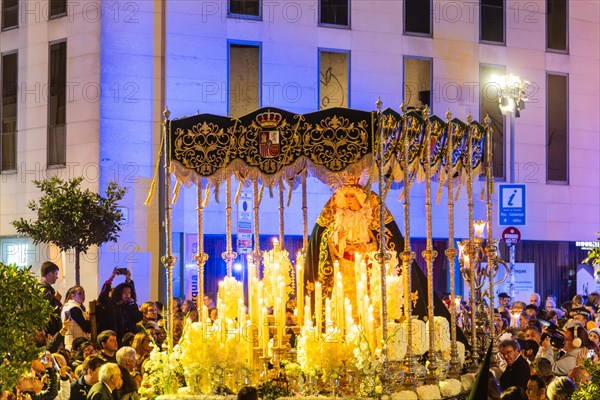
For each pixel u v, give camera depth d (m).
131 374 13.38
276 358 13.25
